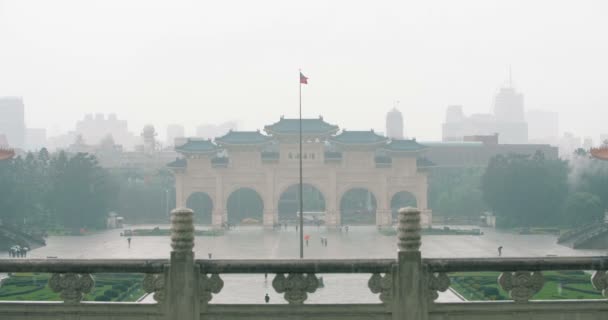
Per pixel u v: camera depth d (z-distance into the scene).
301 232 80.62
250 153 143.00
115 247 103.00
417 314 11.95
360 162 143.62
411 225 12.02
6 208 131.62
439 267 12.09
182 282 12.02
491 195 146.25
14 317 12.26
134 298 52.75
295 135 140.88
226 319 12.11
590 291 52.44
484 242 110.00
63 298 12.29
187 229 12.10
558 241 106.44
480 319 12.10
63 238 122.25
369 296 48.94
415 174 143.25
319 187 143.38
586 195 131.12
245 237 121.00
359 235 125.62
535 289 12.22
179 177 142.62
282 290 12.23
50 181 147.00
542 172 142.25
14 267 12.20
